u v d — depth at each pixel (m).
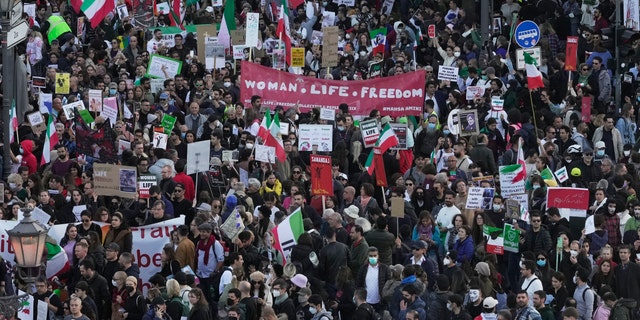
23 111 39.56
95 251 32.62
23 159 39.00
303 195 35.78
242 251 32.34
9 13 36.50
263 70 43.50
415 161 38.38
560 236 32.81
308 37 52.97
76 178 37.53
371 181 38.03
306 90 43.50
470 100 43.66
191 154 36.41
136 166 36.50
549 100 44.53
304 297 30.64
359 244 32.50
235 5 54.22
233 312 29.73
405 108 43.38
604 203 35.12
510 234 33.50
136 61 47.16
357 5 54.41
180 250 32.69
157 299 30.22
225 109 42.47
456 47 47.59
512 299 31.14
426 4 53.12
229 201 34.19
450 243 33.75
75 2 52.47
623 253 32.34
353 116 43.44
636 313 31.22
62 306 31.34
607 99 44.88
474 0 52.12
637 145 41.38
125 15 51.28
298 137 40.28
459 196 35.53
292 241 32.75
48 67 46.75
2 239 33.44
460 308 30.52
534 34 45.88
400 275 31.56
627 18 45.44
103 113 41.28
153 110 42.78
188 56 47.56
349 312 31.86
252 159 38.53
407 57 47.47
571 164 39.09
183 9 52.38
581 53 49.12
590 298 31.52
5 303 25.22
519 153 37.09
